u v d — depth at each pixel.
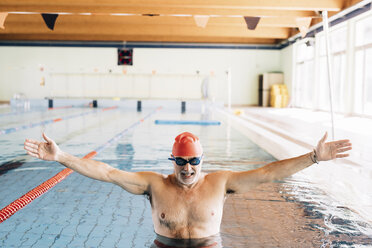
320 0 9.05
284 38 16.55
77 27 14.45
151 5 8.93
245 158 4.70
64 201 2.77
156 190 1.79
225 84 18.77
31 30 14.29
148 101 16.34
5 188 3.12
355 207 2.68
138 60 18.66
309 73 16.02
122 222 2.34
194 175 1.69
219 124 8.74
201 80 18.80
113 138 6.22
